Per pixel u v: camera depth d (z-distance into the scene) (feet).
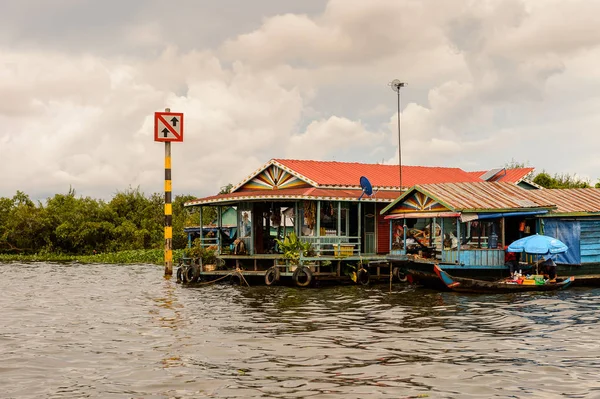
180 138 101.35
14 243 203.51
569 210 83.35
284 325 54.13
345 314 60.03
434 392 33.35
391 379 35.88
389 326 52.90
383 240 100.89
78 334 51.52
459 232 77.30
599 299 67.77
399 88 100.17
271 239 97.60
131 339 48.83
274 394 33.35
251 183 104.27
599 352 42.14
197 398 32.94
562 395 32.73
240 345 45.65
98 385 35.60
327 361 40.29
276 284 88.84
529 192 89.40
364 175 105.91
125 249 194.08
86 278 108.99
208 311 63.52
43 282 101.50
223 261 96.07
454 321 54.85
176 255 153.48
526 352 42.27
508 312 59.31
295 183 98.17
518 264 78.23
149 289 87.35
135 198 221.25
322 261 87.86
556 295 71.31
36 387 35.40
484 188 86.74
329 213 95.25
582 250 82.74
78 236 196.03
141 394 33.76
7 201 210.79
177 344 46.39
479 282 73.36
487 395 32.78
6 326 56.03
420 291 78.95
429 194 81.25
